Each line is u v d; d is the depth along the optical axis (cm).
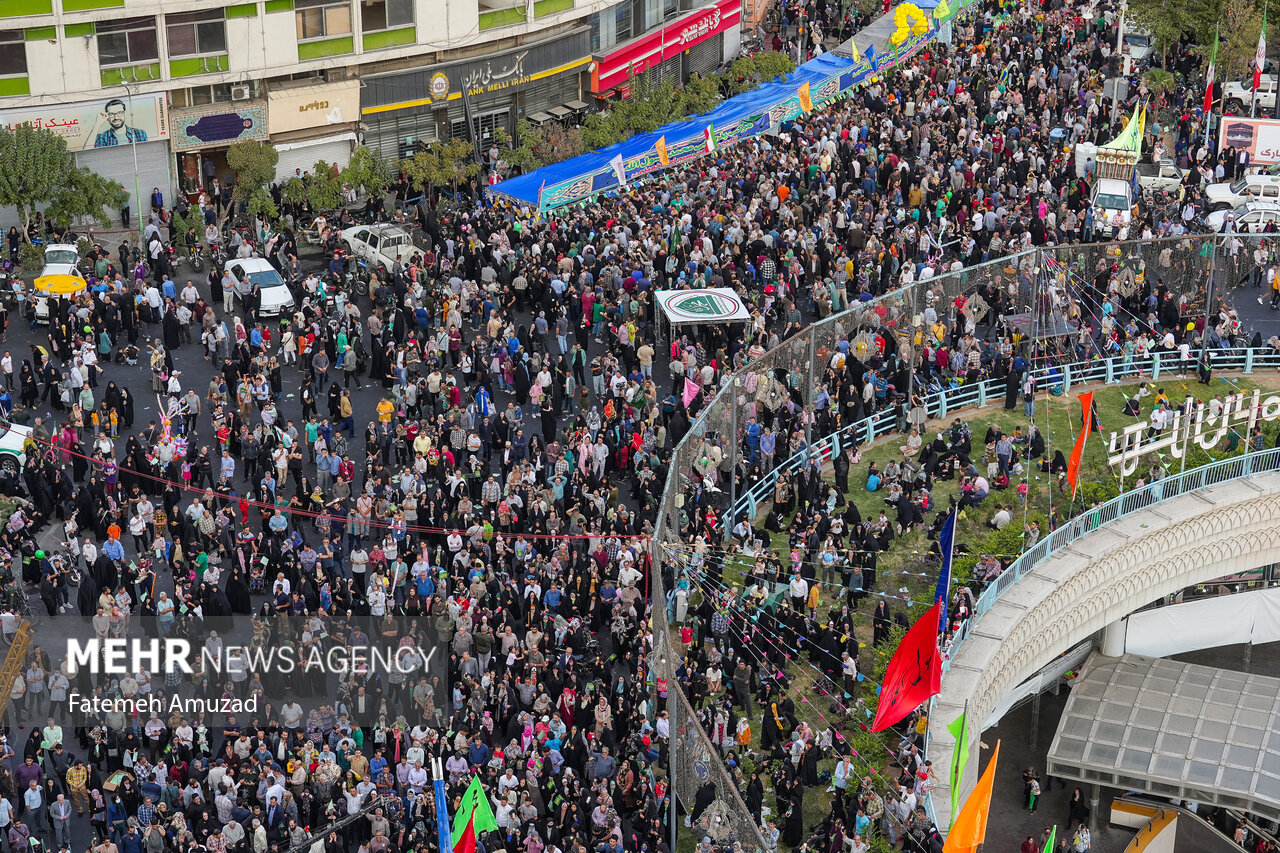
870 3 15362
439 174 11675
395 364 9619
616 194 11456
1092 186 12275
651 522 8106
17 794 6688
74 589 7994
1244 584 9606
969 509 8725
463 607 7350
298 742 6906
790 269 10556
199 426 9306
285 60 11938
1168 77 13975
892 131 12538
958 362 9725
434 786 6034
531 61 13025
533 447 8612
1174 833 8412
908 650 6612
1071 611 8569
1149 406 9825
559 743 6869
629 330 9738
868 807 6806
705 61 14625
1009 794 8800
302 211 11775
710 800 6438
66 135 11381
